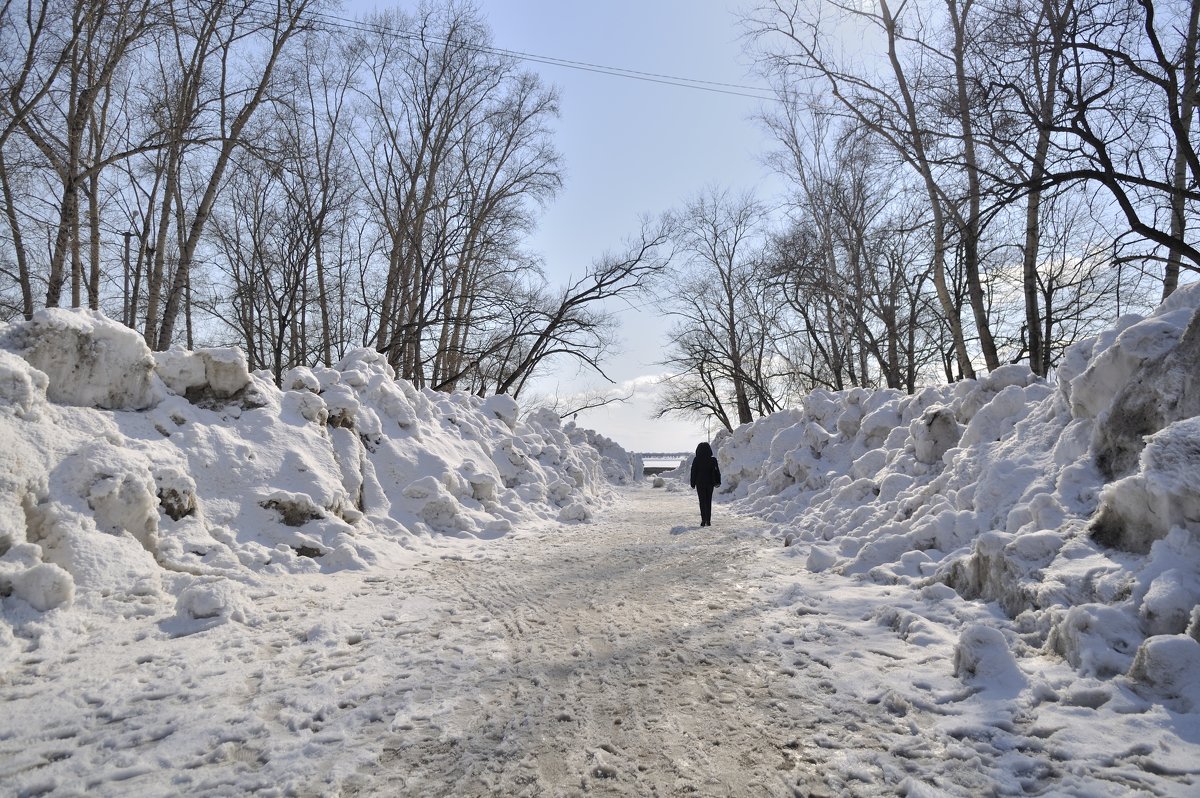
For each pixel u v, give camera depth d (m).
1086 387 6.36
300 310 24.00
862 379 28.34
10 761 3.33
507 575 8.30
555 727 3.82
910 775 3.19
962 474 8.03
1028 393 8.36
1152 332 5.94
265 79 16.77
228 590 5.86
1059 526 5.57
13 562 5.31
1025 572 5.25
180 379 9.20
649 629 5.80
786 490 15.67
